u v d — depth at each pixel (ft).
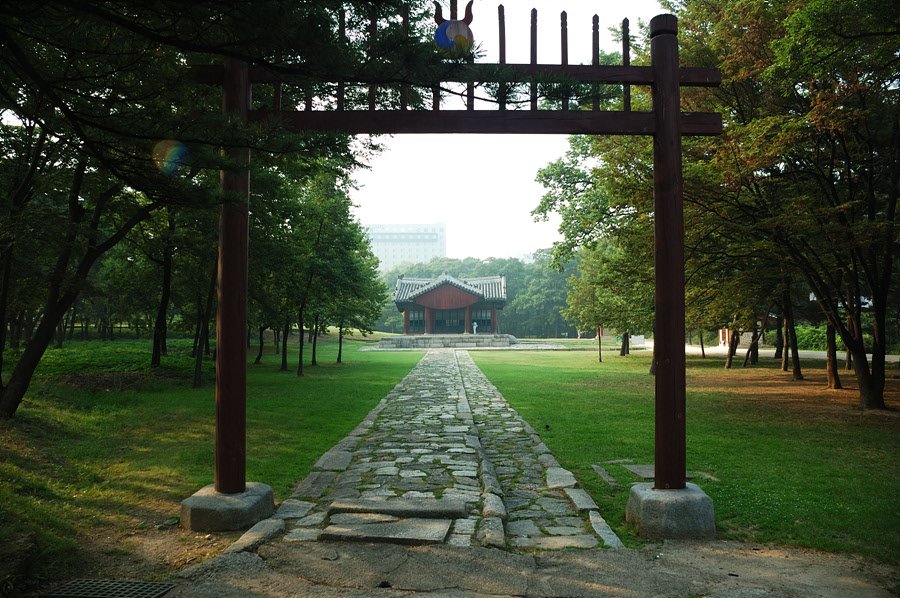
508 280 280.51
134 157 14.89
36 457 25.64
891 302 76.23
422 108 19.07
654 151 19.07
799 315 90.27
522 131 18.89
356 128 18.88
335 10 13.21
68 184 37.68
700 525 17.33
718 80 19.38
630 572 14.43
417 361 111.96
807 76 38.06
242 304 18.88
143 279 74.33
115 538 16.89
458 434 33.88
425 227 542.57
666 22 18.90
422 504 19.52
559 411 44.45
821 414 43.57
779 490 22.49
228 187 18.65
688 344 191.93
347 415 41.42
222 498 18.11
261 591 13.10
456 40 13.64
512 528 18.12
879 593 13.35
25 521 16.98
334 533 16.74
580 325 122.72
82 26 14.37
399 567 14.53
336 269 77.25
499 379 72.38
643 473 25.32
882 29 30.99
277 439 32.24
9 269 34.42
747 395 57.06
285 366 85.20
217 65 18.99
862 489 22.61
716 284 55.77
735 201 44.60
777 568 14.92
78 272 36.37
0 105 18.83
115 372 61.93
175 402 46.03
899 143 42.27
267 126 15.08
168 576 14.15
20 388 32.22
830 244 42.32
